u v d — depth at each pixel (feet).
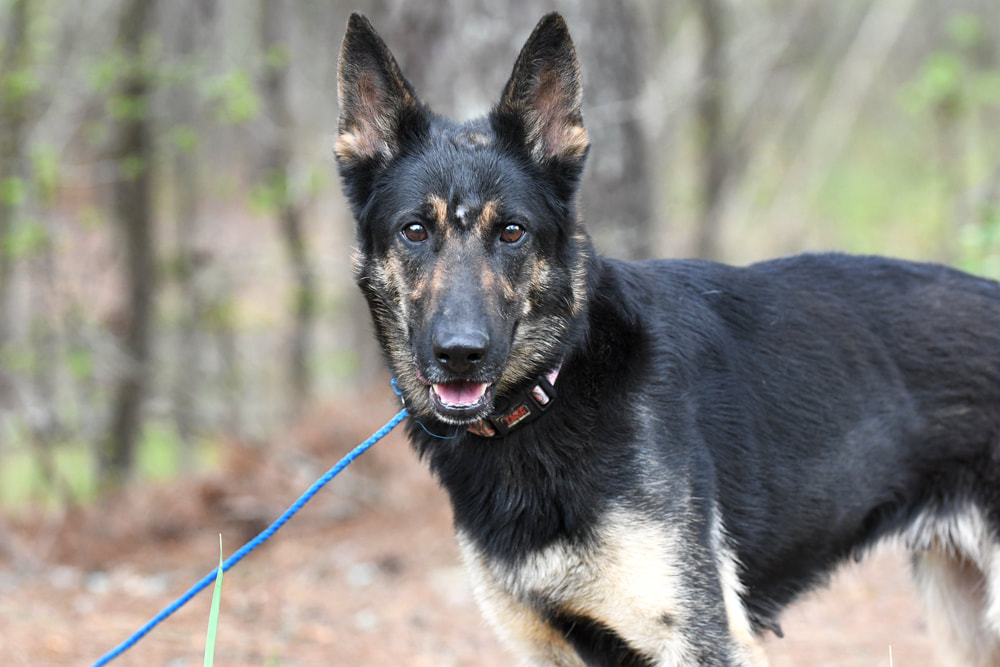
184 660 20.24
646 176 31.68
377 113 14.28
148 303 42.32
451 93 30.42
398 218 13.51
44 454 36.94
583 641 13.85
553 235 13.56
